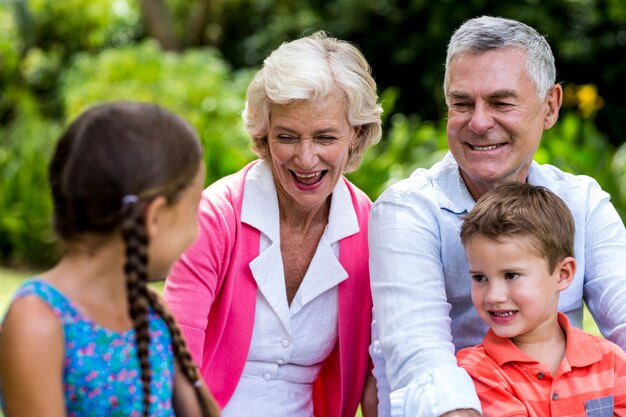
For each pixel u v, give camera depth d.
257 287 2.72
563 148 7.32
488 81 2.59
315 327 2.78
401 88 11.93
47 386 1.66
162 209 1.74
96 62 10.42
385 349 2.52
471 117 2.63
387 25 11.69
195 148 1.79
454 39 2.70
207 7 12.82
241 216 2.72
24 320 1.67
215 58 11.48
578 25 11.12
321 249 2.76
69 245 1.74
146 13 12.19
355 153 2.83
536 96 2.63
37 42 13.02
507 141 2.63
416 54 11.41
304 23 12.08
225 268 2.68
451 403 2.26
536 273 2.37
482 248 2.40
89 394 1.72
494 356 2.42
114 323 1.77
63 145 1.73
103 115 1.73
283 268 2.78
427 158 7.34
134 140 1.70
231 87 9.98
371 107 2.71
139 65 9.95
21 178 8.63
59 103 12.02
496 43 2.60
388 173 7.34
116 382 1.74
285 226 2.78
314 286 2.75
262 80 2.64
